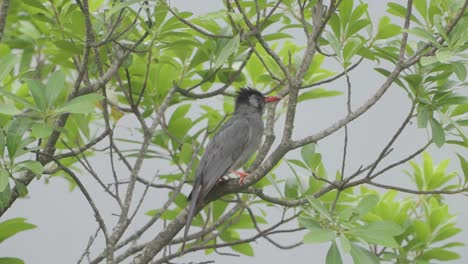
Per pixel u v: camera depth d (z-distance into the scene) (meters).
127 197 10.18
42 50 12.80
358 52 10.02
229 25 11.63
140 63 12.18
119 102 12.84
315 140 9.34
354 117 9.36
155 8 10.26
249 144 12.27
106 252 9.91
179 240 11.10
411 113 9.63
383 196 12.37
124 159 10.62
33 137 9.09
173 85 11.54
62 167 9.82
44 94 8.84
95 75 12.00
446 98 9.63
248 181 9.73
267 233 10.76
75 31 10.72
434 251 11.42
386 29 10.60
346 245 8.32
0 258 10.25
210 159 11.58
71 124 12.00
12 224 10.00
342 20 10.48
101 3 12.66
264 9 10.98
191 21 11.30
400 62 9.28
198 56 11.57
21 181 10.22
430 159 12.58
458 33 9.02
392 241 8.58
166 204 10.55
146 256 10.36
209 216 12.04
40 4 10.70
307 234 8.38
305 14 11.84
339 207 11.60
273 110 10.91
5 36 13.26
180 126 12.56
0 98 11.23
